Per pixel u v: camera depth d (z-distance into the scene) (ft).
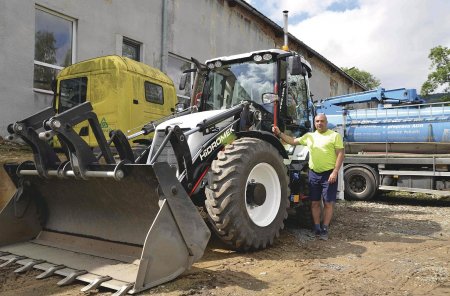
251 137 16.03
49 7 27.30
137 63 25.50
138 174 11.32
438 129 32.19
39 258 12.61
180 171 13.87
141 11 33.88
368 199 34.42
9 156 21.07
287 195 16.46
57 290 10.70
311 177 18.56
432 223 23.25
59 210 14.55
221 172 13.99
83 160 11.75
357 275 13.03
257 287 11.58
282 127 18.99
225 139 15.65
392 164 33.83
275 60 18.92
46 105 27.55
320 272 13.19
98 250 13.03
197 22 39.91
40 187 14.42
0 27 24.80
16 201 14.16
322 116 18.30
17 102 25.77
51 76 28.17
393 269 13.78
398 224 22.75
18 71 25.73
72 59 29.27
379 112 35.09
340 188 33.40
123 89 23.68
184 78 20.89
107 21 31.14
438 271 13.58
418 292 11.61
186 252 11.48
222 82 20.06
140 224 12.59
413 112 33.58
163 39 35.73
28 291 10.65
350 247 16.87
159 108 26.17
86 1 29.60
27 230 14.47
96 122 12.05
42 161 12.72
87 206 13.70
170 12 36.55
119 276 11.04
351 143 35.73
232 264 13.55
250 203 15.11
